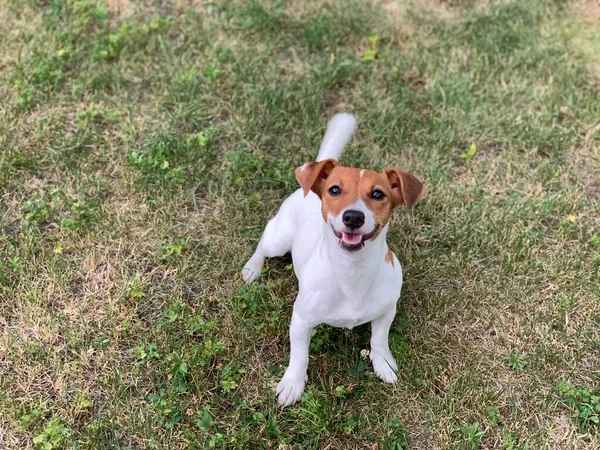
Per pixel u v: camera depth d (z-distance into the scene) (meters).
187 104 1.28
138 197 1.13
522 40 1.45
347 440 0.87
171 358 0.92
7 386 0.90
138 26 1.44
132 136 1.22
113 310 0.98
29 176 1.15
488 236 1.10
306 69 1.38
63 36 1.38
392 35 1.46
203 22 1.46
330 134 1.01
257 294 1.00
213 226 1.10
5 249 1.04
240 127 1.25
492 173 1.21
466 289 1.03
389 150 1.24
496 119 1.29
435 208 1.14
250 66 1.37
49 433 0.84
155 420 0.87
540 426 0.88
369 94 1.33
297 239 0.89
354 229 0.73
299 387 0.89
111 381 0.90
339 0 1.54
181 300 1.00
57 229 1.08
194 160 1.19
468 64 1.41
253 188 1.16
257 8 1.48
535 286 1.03
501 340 0.98
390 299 0.83
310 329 0.86
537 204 1.15
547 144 1.24
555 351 0.96
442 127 1.27
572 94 1.33
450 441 0.87
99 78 1.31
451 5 1.54
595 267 1.06
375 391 0.90
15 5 1.45
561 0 1.54
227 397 0.90
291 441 0.86
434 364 0.95
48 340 0.95
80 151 1.20
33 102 1.26
